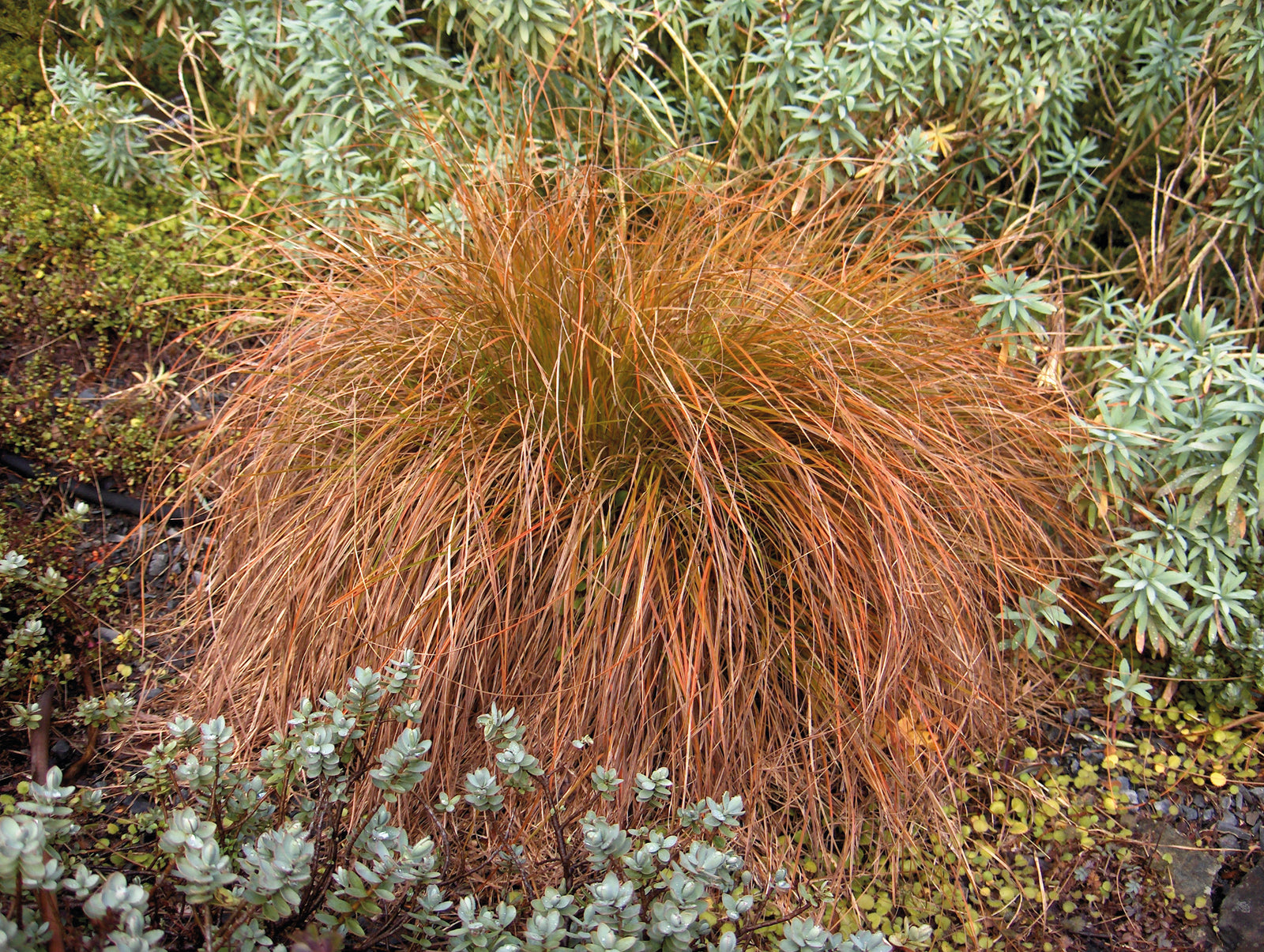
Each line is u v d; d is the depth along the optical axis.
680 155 3.44
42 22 4.05
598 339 2.66
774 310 2.75
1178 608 2.98
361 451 2.66
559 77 3.86
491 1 3.49
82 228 3.71
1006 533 2.93
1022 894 2.50
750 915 2.14
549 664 2.51
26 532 2.90
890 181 3.73
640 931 1.73
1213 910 2.49
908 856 2.53
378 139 3.74
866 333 2.85
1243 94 3.76
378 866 1.70
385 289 2.95
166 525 3.17
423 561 2.41
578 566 2.47
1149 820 2.68
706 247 3.16
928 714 2.65
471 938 1.72
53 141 3.84
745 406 2.69
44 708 2.55
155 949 1.46
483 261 2.89
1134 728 2.96
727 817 1.93
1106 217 4.46
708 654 2.50
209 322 3.35
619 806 2.39
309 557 2.58
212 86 4.35
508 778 2.24
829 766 2.56
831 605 2.49
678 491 2.68
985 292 3.77
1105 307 3.54
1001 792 2.70
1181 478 2.92
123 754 2.58
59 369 3.42
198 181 3.96
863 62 3.57
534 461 2.65
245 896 1.62
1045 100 3.83
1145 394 2.99
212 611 2.78
